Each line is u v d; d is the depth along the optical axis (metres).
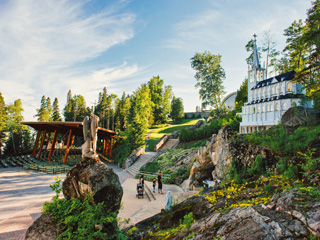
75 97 99.06
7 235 10.27
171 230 7.66
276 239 4.76
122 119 74.81
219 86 47.81
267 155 11.33
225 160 14.03
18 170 30.53
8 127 62.88
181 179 22.03
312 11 23.95
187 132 40.22
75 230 6.79
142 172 28.17
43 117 79.44
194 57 48.69
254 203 6.80
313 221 4.84
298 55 37.03
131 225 10.23
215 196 8.88
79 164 7.95
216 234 5.79
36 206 14.77
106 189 7.82
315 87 19.16
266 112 28.28
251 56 49.34
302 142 10.79
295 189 6.52
